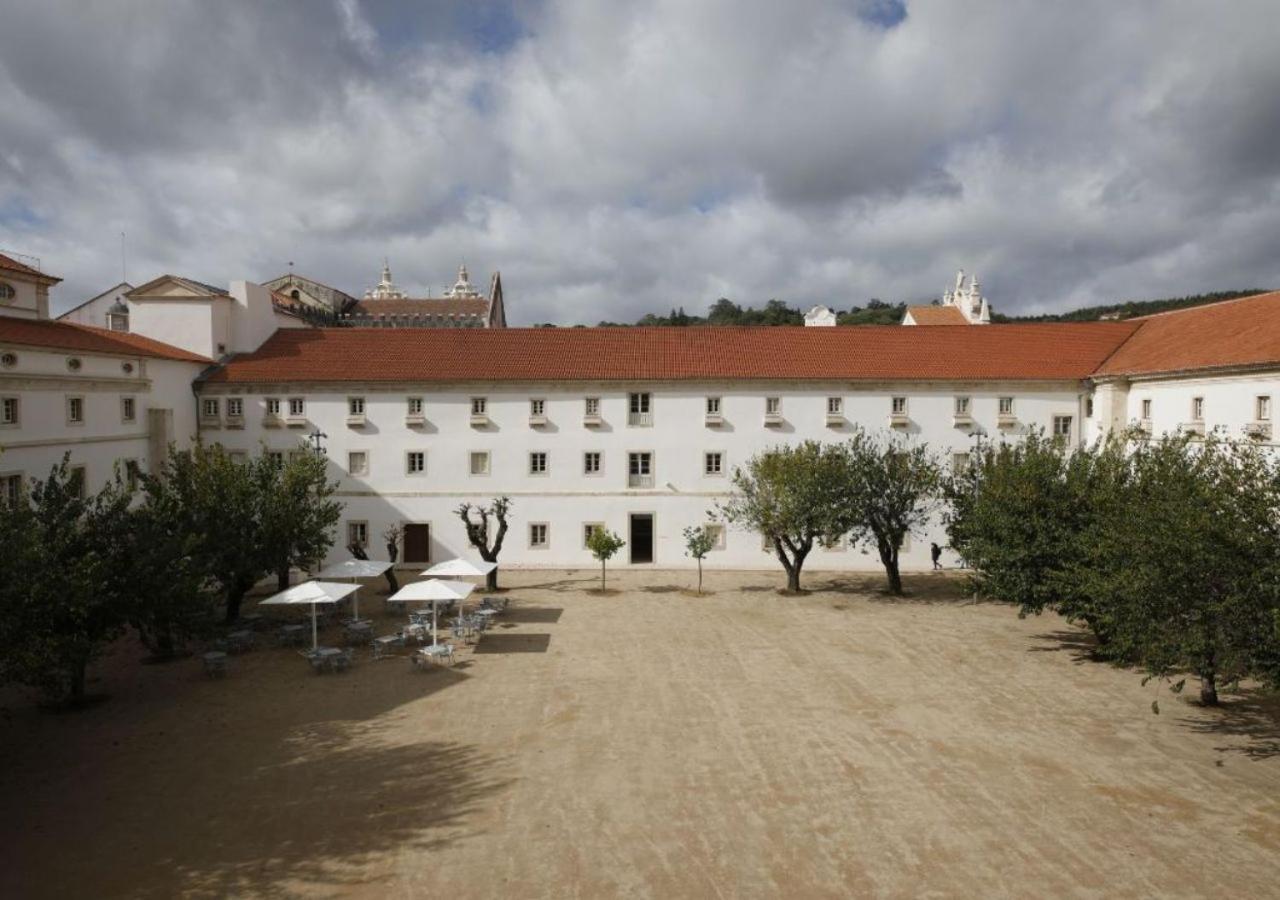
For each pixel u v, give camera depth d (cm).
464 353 5434
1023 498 3169
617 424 5172
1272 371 3822
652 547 5238
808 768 2173
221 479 3628
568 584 4750
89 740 2414
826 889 1606
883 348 5453
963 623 3806
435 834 1838
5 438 3691
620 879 1648
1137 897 1574
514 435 5184
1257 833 1817
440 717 2583
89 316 7169
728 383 5138
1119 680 2922
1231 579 2116
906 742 2350
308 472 4053
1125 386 4909
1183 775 2119
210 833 1853
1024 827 1848
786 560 4522
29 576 2072
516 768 2188
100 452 4328
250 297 5556
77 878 1667
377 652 3269
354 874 1678
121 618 2652
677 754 2272
